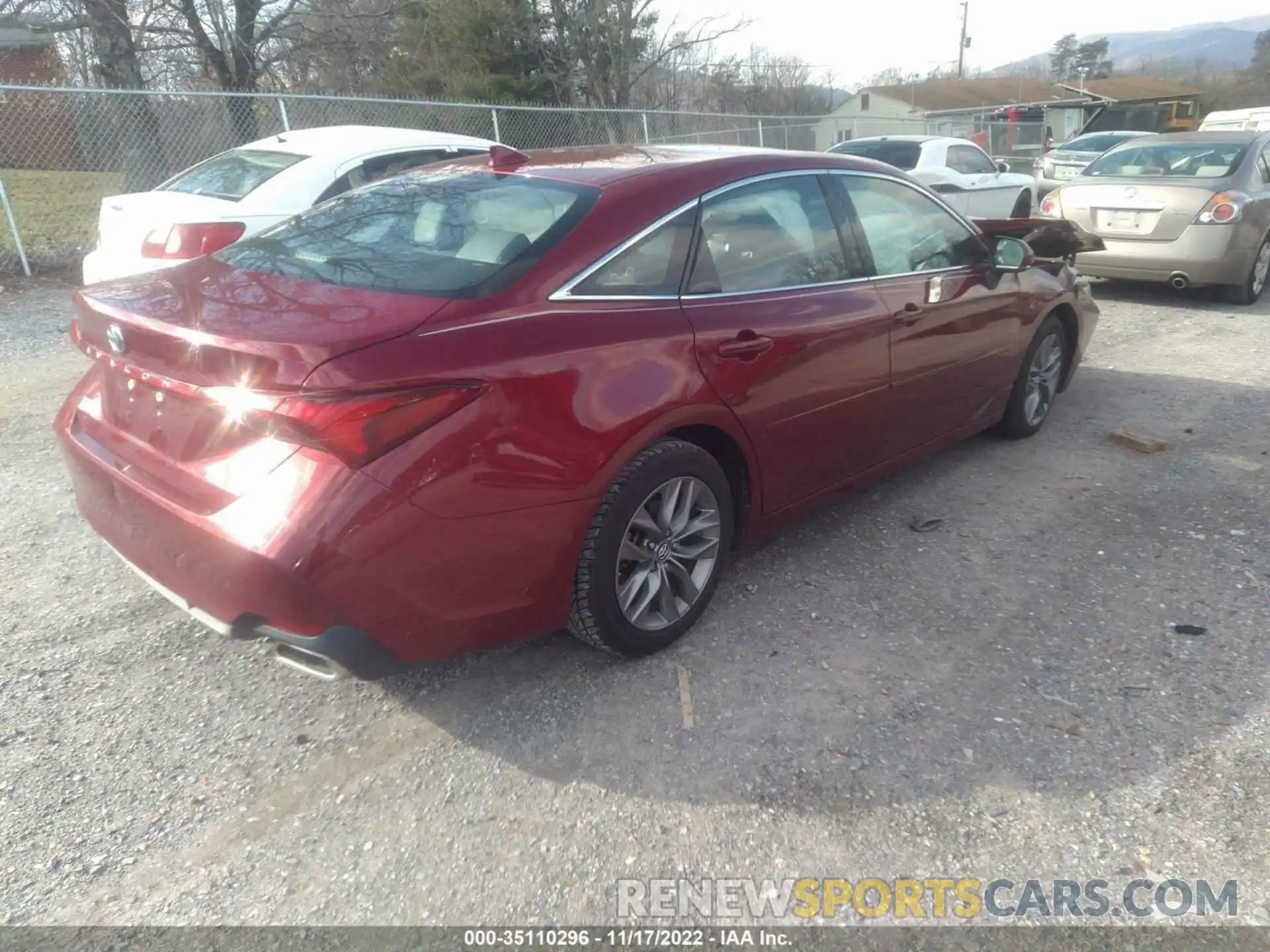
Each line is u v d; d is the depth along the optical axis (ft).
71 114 38.68
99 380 10.28
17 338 24.59
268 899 7.41
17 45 68.90
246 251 10.55
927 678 10.07
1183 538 13.14
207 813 8.27
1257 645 10.53
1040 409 17.13
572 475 8.84
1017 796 8.38
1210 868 7.61
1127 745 8.98
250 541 7.71
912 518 14.01
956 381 14.20
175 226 18.67
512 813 8.26
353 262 9.67
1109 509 14.15
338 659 8.03
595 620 9.66
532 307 8.97
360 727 9.40
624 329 9.46
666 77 87.97
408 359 7.94
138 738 9.20
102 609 11.46
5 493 14.76
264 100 41.47
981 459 16.28
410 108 46.80
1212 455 16.16
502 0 78.54
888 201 13.25
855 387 12.12
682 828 8.07
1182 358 22.45
